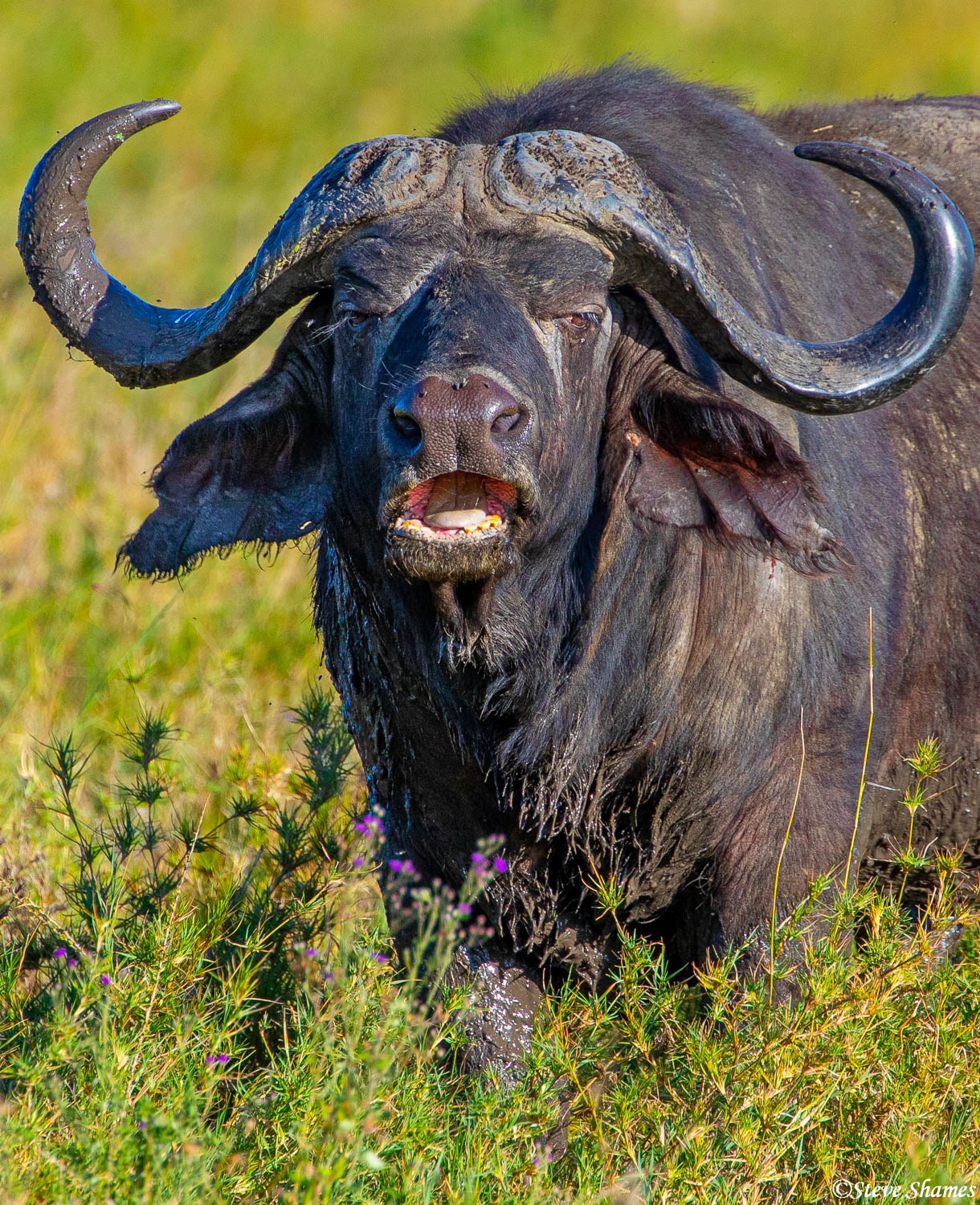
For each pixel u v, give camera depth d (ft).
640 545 49.03
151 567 53.98
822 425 50.75
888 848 56.85
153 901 52.26
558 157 46.55
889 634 52.06
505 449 41.65
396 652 50.52
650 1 209.67
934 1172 41.86
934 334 45.62
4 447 91.56
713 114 54.34
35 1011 48.78
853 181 59.52
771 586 48.60
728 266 49.44
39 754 65.46
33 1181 37.78
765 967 48.57
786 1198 42.55
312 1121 39.32
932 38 201.77
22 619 79.41
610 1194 40.11
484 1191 41.06
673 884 51.08
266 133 169.89
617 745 49.83
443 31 202.28
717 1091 43.06
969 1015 45.06
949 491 54.90
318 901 52.11
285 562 83.87
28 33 183.11
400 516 42.47
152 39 187.62
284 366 51.11
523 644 47.62
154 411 100.37
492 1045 51.60
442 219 45.73
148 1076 41.65
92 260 50.72
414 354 42.70
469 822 52.21
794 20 206.28
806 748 49.70
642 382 48.29
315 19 200.85
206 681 72.18
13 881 55.16
